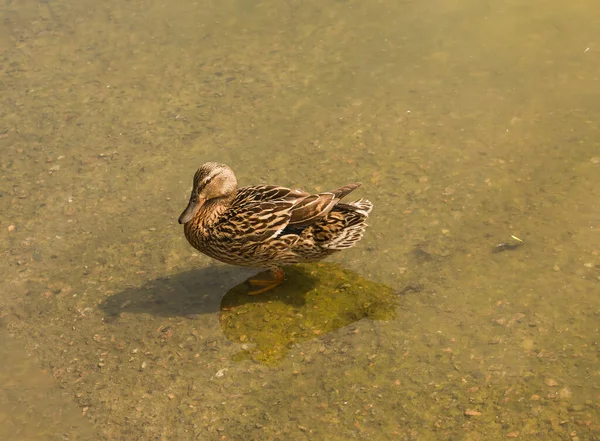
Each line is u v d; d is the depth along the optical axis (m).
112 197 8.97
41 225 8.66
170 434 6.18
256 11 12.31
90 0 12.95
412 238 7.83
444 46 10.99
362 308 7.14
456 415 5.97
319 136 9.54
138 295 7.68
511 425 5.82
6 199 9.06
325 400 6.26
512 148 8.96
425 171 8.75
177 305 7.50
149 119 10.16
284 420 6.14
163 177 9.17
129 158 9.53
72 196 9.02
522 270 7.27
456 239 7.75
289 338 6.94
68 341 7.23
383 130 9.52
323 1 12.43
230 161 9.25
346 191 7.12
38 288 7.87
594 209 7.86
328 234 7.05
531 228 7.74
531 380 6.16
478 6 11.92
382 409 6.11
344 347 6.75
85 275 7.97
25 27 12.29
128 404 6.50
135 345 7.09
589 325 6.60
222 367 6.73
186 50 11.47
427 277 7.36
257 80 10.70
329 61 10.93
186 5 12.64
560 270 7.20
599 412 5.80
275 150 9.38
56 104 10.59
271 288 7.56
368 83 10.41
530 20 11.41
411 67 10.62
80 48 11.70
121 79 10.98
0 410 6.61
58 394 6.70
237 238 7.16
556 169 8.52
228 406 6.34
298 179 8.85
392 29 11.52
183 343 7.04
